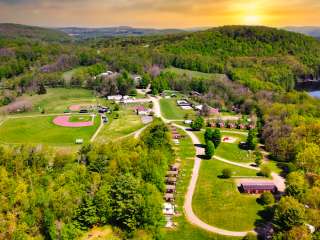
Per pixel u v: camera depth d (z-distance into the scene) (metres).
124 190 87.56
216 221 94.00
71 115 196.75
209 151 135.50
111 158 108.19
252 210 98.69
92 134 165.12
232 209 99.38
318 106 193.62
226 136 165.38
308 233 78.00
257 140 160.75
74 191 87.56
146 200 85.25
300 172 110.06
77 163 109.62
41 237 79.88
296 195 94.00
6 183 94.25
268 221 93.25
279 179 118.19
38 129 173.25
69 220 82.62
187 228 90.94
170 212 96.44
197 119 173.12
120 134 163.62
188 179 117.88
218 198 105.19
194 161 134.00
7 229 79.44
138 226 84.69
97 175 95.75
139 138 140.75
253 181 116.00
